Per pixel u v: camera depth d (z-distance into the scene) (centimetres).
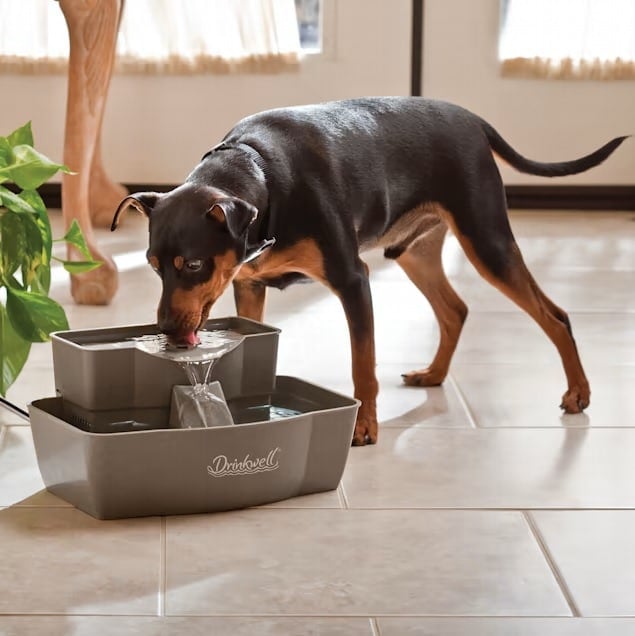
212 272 199
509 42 510
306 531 189
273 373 215
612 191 525
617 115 518
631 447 230
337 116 231
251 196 210
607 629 159
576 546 185
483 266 247
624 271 400
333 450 204
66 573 173
